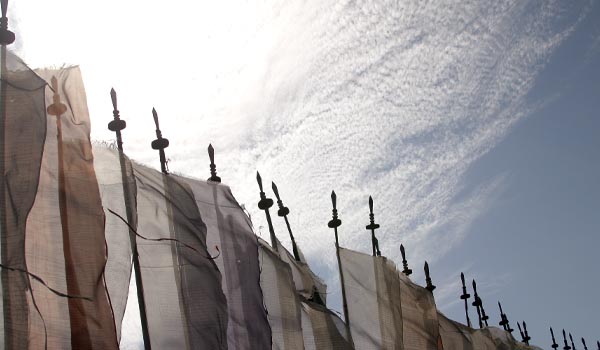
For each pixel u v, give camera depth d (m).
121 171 8.88
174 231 9.37
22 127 7.84
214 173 10.70
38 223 7.83
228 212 10.27
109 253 8.42
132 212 8.70
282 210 12.52
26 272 7.24
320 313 12.10
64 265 7.79
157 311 8.95
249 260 10.16
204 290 9.21
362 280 13.37
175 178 9.79
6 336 7.12
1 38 8.01
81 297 7.43
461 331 16.64
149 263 9.11
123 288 8.30
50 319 7.52
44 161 8.07
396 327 13.24
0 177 7.61
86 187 8.16
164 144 9.95
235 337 9.67
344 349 12.05
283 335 10.78
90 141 8.39
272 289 10.98
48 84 8.20
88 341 7.61
